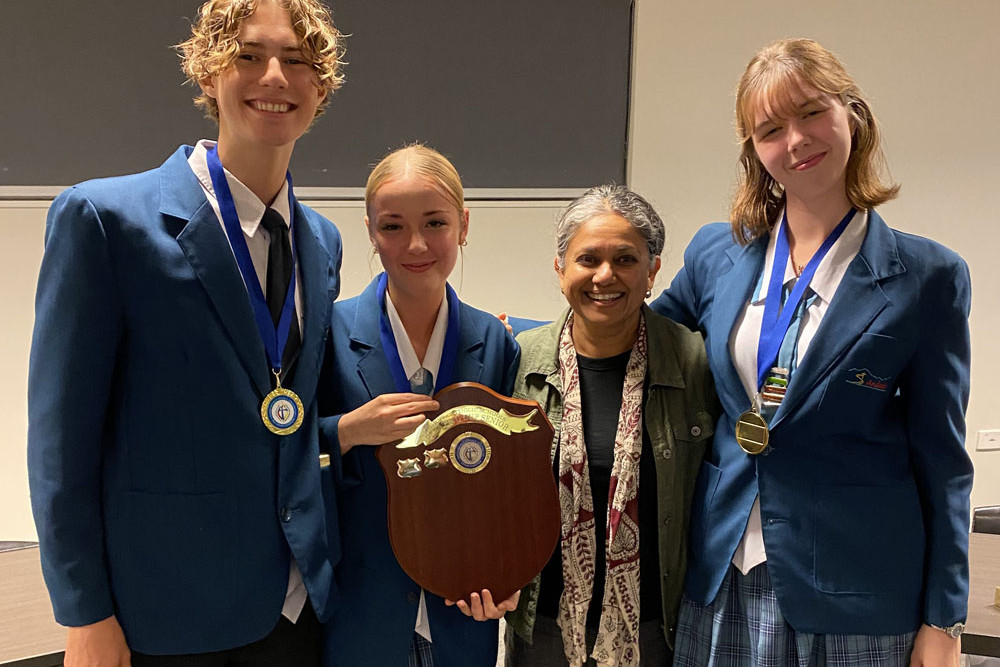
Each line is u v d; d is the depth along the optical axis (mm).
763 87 1431
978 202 3672
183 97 2980
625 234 1516
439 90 3229
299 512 1370
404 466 1460
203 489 1294
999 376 3840
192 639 1319
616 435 1564
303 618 1478
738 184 1661
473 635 1562
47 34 2820
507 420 1505
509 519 1508
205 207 1286
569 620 1549
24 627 1634
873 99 3535
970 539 2121
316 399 1434
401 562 1470
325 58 1281
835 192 1480
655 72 3408
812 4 3439
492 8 3209
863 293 1437
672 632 1630
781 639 1484
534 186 3400
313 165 3178
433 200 1417
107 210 1222
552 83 3324
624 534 1543
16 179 2887
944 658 1472
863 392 1438
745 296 1573
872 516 1479
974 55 3533
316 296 1413
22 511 3164
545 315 3574
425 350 1561
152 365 1266
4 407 3088
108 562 1301
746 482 1530
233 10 1221
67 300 1205
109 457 1303
